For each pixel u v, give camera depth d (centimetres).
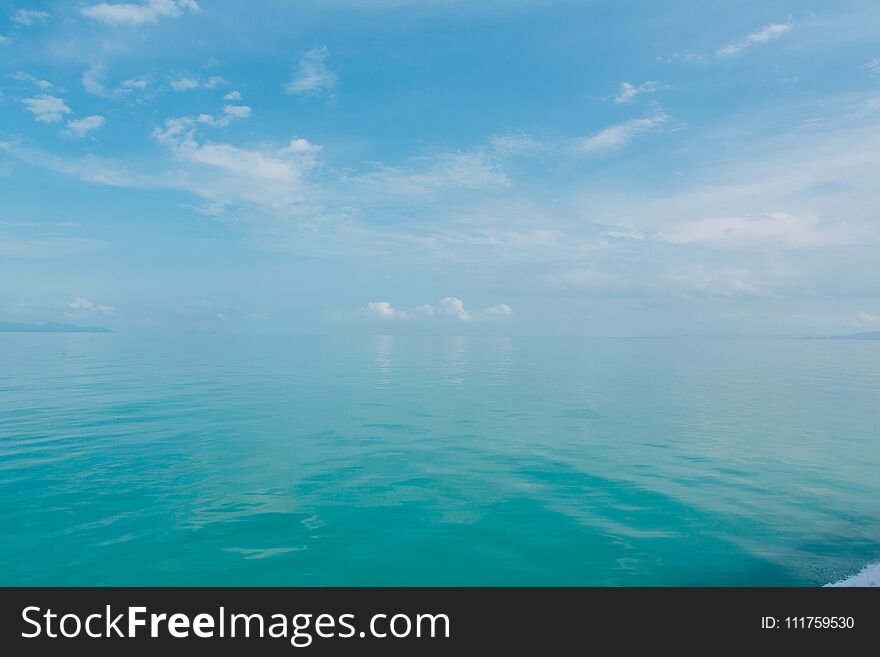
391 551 625
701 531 689
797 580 566
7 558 596
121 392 1958
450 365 3481
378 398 1858
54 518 709
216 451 1077
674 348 7000
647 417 1495
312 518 723
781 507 777
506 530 689
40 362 3428
